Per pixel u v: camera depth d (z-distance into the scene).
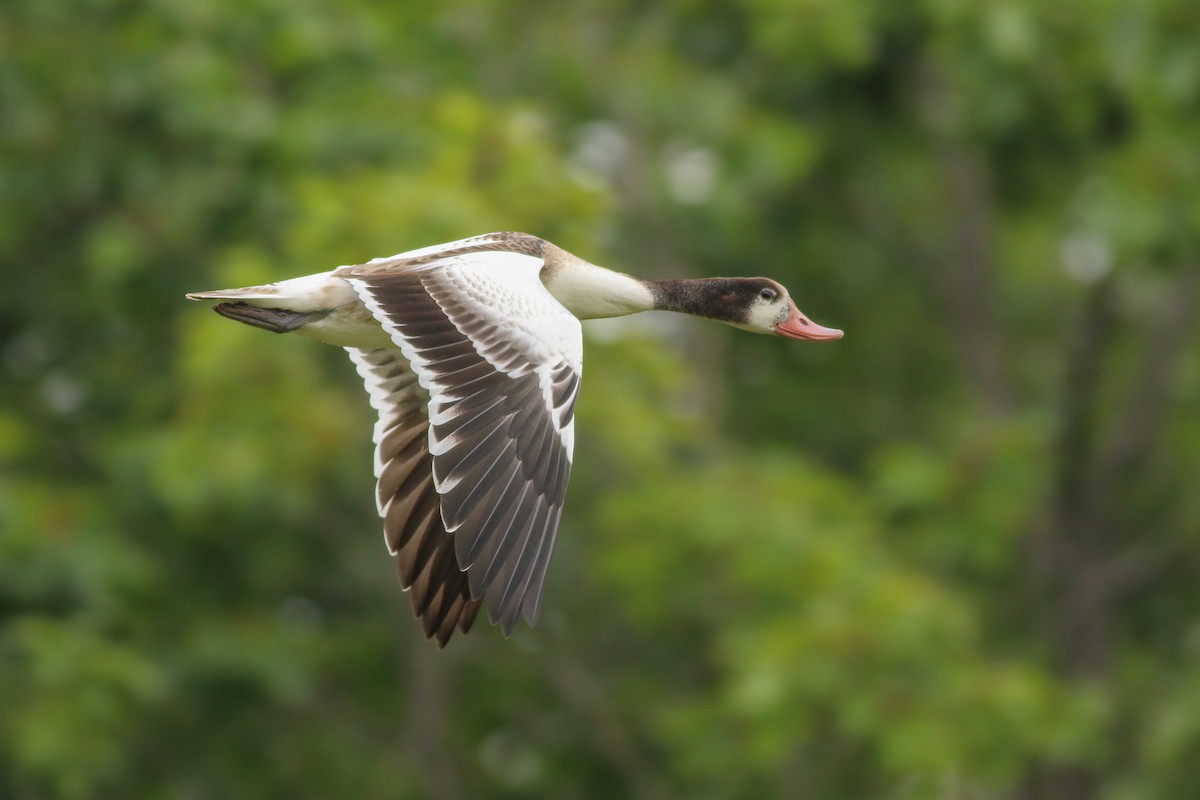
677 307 10.37
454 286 7.46
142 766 14.53
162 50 14.86
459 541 6.93
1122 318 18.88
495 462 7.09
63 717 12.62
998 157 17.77
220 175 14.56
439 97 14.67
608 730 14.59
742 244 17.89
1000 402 17.69
